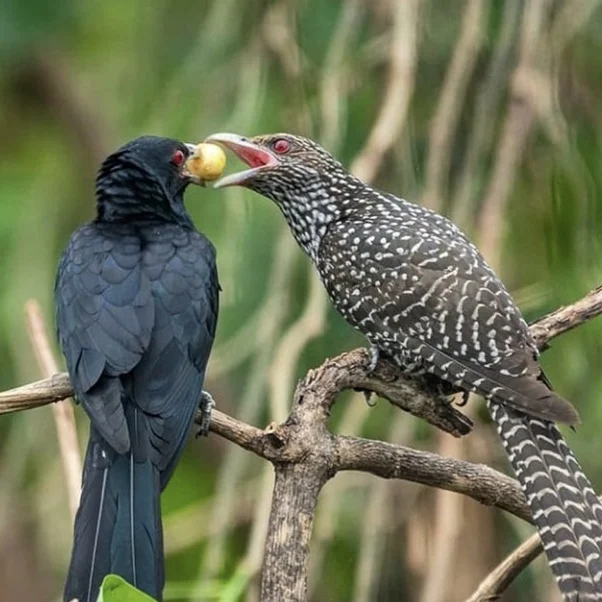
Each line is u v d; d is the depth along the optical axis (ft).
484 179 42.83
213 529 41.57
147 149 36.45
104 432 30.35
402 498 42.75
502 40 42.50
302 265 42.55
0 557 55.88
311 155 36.68
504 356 31.83
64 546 49.03
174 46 49.47
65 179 58.75
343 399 43.93
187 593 39.88
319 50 44.86
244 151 36.99
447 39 44.04
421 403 33.01
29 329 36.60
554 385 42.55
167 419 31.22
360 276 34.24
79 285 33.17
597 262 40.96
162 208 36.19
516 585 43.62
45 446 48.34
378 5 44.93
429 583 39.37
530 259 43.60
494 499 31.40
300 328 40.06
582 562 28.14
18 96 61.67
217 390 48.37
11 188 57.77
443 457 31.42
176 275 33.53
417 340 32.71
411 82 41.98
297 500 30.07
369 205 36.06
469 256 33.83
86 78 61.26
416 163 42.55
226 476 41.22
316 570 41.34
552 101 41.91
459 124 43.52
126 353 31.81
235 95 44.70
